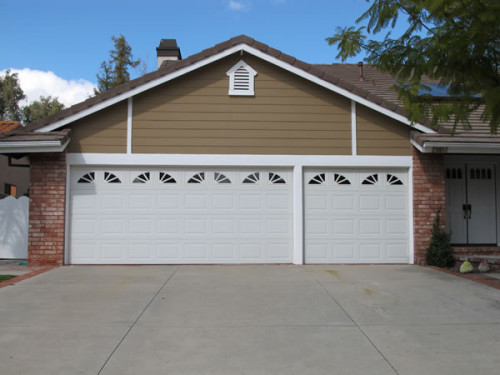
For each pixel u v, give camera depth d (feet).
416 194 32.55
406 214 32.94
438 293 23.13
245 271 29.40
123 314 19.10
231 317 18.80
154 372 13.23
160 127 31.89
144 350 14.98
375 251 32.68
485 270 30.53
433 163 32.71
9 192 58.75
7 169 57.93
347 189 32.83
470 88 17.88
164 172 32.17
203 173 32.32
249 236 32.32
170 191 32.12
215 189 32.30
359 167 32.71
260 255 32.32
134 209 31.89
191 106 32.07
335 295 22.68
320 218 32.60
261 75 32.48
